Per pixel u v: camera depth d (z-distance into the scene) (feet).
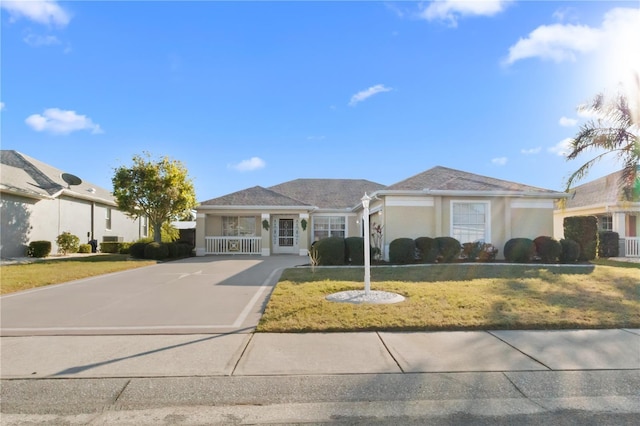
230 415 11.30
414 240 50.72
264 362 15.08
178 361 15.20
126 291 31.14
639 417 11.23
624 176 46.60
